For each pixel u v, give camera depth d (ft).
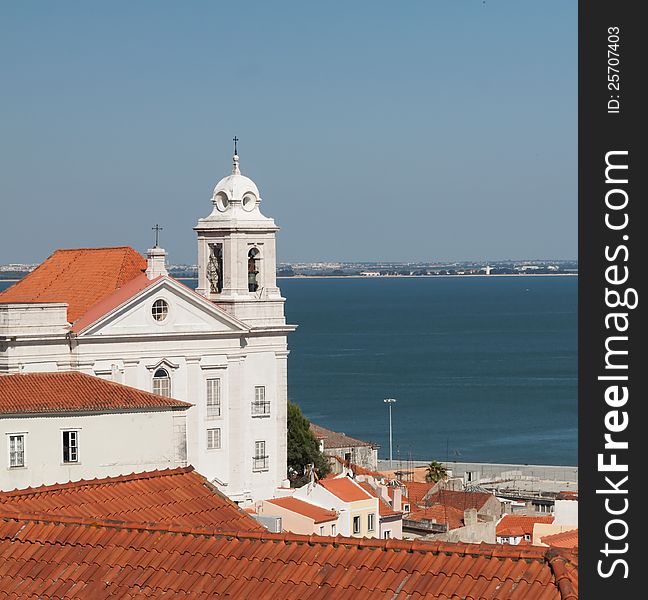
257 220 509.35
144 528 129.18
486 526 431.02
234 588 119.85
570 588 109.50
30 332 446.19
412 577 115.75
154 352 474.08
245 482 501.15
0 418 222.89
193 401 485.56
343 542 120.98
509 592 111.86
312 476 460.14
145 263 499.10
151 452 224.33
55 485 159.63
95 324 456.86
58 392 249.34
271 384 508.12
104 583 124.16
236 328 494.59
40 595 124.77
